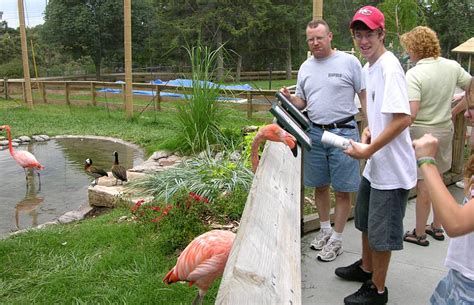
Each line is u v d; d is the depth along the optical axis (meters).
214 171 5.73
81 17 28.19
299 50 33.91
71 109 16.27
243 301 1.27
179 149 8.24
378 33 2.79
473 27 26.00
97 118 14.20
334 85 3.58
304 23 31.12
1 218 6.06
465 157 6.10
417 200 3.90
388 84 2.63
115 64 32.91
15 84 20.02
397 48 10.66
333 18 32.50
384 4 11.56
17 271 4.11
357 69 3.58
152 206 4.91
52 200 6.80
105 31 29.44
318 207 3.91
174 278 2.95
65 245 4.58
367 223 3.15
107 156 9.69
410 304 3.10
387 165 2.79
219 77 9.93
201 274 2.80
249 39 29.70
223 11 28.31
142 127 12.55
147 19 30.22
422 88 3.75
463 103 3.96
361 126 4.52
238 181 5.42
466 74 3.95
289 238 1.91
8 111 16.00
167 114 13.90
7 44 33.66
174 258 4.12
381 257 2.94
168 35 29.72
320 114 3.64
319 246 3.88
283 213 2.07
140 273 3.82
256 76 30.86
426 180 1.79
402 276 3.46
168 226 4.41
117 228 4.79
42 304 3.55
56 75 32.25
